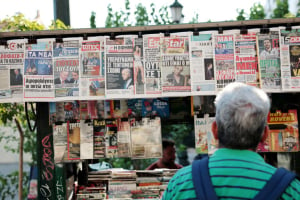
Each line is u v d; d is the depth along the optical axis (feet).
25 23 13.38
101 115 8.63
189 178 4.62
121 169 10.85
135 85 7.99
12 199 20.90
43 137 8.62
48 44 8.16
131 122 8.61
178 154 20.89
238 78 7.91
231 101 4.65
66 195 8.57
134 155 8.55
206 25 7.97
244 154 4.62
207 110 8.41
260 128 4.65
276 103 8.52
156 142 8.57
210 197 4.38
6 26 13.37
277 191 4.29
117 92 7.98
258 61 7.91
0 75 8.13
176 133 20.76
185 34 8.03
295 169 9.29
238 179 4.42
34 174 18.11
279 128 8.46
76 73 8.09
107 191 9.49
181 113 8.82
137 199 9.00
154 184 9.30
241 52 7.95
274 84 7.88
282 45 7.89
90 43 8.11
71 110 8.64
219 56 7.95
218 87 7.91
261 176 4.42
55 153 8.49
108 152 8.55
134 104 8.67
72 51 8.13
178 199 4.60
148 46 8.05
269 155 9.65
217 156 4.68
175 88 7.96
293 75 7.83
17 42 8.15
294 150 8.40
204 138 8.38
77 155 8.50
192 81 7.92
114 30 8.06
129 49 8.06
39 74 8.11
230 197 4.35
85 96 8.05
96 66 8.08
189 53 7.99
